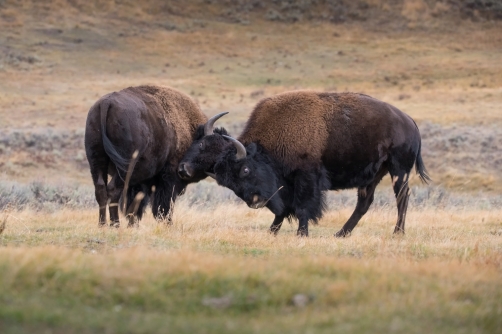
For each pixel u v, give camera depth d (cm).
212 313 2097
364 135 4478
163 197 4603
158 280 2236
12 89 16212
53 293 2153
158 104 4512
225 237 3688
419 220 5228
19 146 11425
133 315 2022
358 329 1967
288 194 4541
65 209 5678
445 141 11681
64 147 11588
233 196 7388
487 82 17638
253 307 2148
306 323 2008
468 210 6562
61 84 17000
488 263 2866
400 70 19200
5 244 3284
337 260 2670
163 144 4431
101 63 19100
